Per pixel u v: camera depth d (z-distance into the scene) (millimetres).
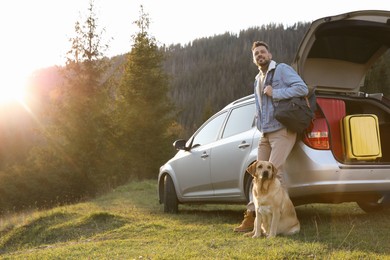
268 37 172375
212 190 7160
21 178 24219
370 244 4480
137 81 28219
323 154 5328
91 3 28031
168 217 7727
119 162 27016
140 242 5402
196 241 5082
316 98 5684
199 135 7840
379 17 5527
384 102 6305
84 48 27984
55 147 26594
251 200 6051
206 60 163375
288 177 5508
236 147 6484
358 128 5574
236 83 133125
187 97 125688
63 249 5332
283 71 5348
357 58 6383
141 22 29047
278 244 4535
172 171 8266
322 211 7359
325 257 3916
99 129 26984
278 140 5277
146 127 27859
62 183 24547
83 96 27312
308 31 5773
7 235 8328
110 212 8648
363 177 5387
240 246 4578
